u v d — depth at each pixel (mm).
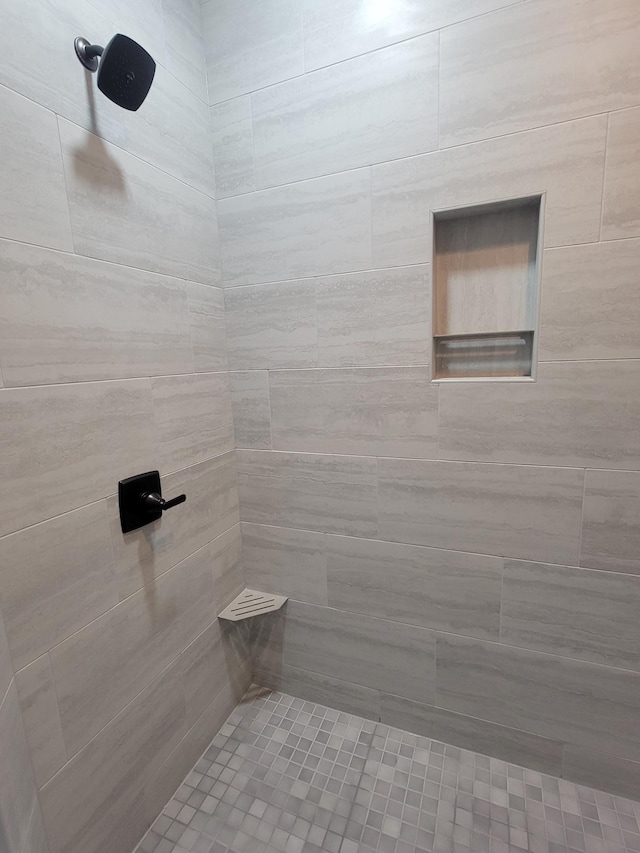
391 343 1144
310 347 1232
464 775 1205
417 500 1196
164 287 1077
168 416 1106
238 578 1443
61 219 809
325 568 1349
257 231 1229
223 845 1052
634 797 1124
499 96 944
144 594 1049
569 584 1088
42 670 802
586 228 930
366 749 1296
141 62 794
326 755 1278
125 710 1007
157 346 1063
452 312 1129
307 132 1125
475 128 974
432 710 1303
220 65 1187
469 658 1227
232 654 1429
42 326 783
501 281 1071
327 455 1273
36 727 792
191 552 1211
